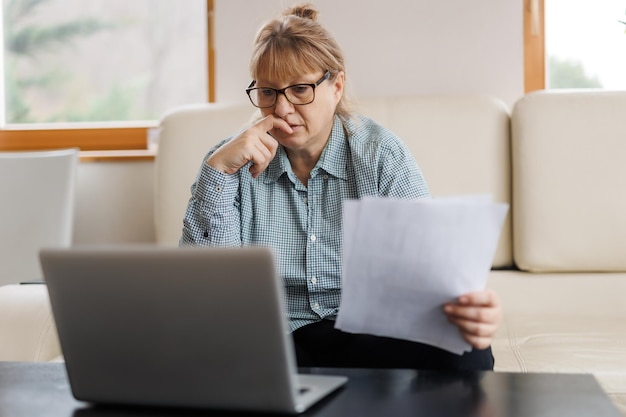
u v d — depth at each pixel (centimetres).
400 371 108
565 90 224
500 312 108
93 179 281
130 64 289
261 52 150
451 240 102
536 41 257
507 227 225
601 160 217
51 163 264
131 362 93
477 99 228
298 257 155
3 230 261
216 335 88
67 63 293
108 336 93
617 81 258
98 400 97
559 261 216
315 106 150
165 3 286
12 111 297
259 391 89
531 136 219
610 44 257
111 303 92
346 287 106
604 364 156
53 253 93
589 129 218
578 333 181
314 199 156
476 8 256
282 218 157
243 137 148
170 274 88
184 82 286
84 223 281
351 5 262
